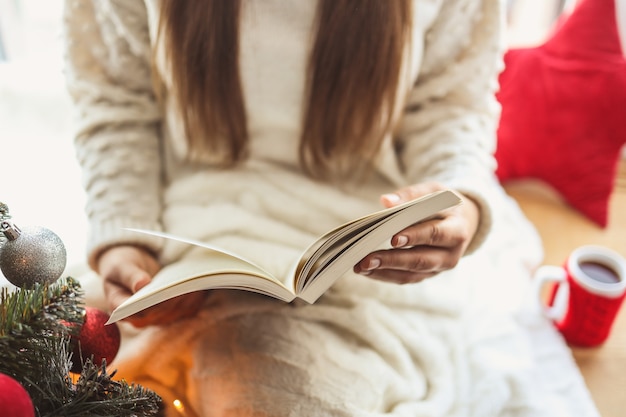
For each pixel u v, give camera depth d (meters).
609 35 1.02
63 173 1.00
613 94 1.02
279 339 0.68
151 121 0.89
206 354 0.68
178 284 0.52
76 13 0.79
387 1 0.70
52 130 1.08
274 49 0.75
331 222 0.83
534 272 1.00
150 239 0.71
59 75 1.15
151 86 0.88
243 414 0.63
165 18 0.73
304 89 0.79
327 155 0.85
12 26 1.32
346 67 0.74
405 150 0.91
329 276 0.56
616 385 0.84
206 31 0.72
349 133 0.81
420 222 0.60
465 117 0.86
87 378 0.45
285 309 0.71
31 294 0.44
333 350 0.68
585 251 0.88
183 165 0.91
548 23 1.31
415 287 0.79
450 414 0.70
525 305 0.90
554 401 0.76
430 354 0.73
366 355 0.70
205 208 0.82
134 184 0.81
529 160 1.12
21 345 0.42
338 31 0.71
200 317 0.71
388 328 0.74
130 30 0.80
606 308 0.83
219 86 0.77
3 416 0.34
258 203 0.83
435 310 0.79
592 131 1.06
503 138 1.11
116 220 0.75
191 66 0.75
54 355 0.46
